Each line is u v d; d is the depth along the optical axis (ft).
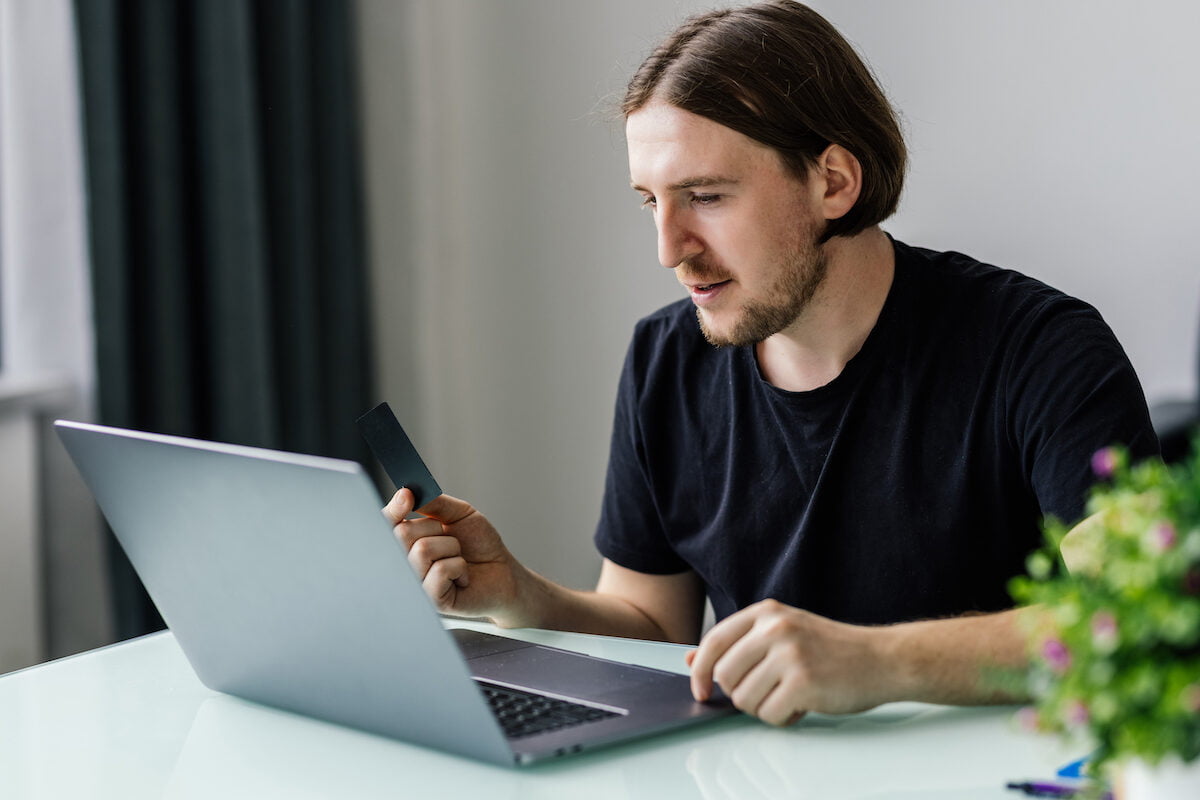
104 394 7.39
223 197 7.95
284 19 8.42
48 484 7.57
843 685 3.23
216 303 7.98
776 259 4.37
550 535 9.80
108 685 3.90
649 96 4.33
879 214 4.52
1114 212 8.21
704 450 5.06
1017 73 8.26
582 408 9.61
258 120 8.17
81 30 7.21
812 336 4.67
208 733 3.46
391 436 4.34
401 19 9.41
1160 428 7.55
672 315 5.25
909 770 3.00
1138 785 2.27
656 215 4.39
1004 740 3.15
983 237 8.48
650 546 5.28
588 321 9.50
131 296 7.55
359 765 3.18
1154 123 8.07
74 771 3.23
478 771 3.09
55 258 7.50
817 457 4.74
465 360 9.82
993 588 4.59
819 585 4.75
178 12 7.80
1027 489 4.49
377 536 2.90
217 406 8.02
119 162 7.38
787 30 4.40
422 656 3.05
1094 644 2.06
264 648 3.48
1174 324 8.20
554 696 3.51
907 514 4.60
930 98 8.45
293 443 8.66
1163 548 2.07
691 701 3.43
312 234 8.71
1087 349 4.31
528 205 9.53
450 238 9.72
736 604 4.96
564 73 9.30
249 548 3.24
